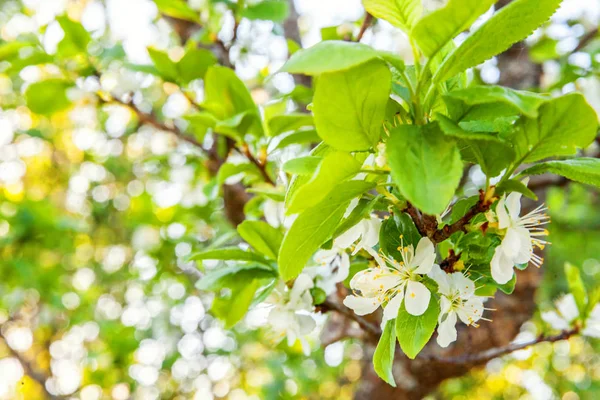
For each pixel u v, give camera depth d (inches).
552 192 35.6
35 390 38.1
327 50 9.6
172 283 37.7
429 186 9.5
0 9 31.2
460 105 10.5
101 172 42.8
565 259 37.2
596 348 40.6
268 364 36.1
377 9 10.5
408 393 20.9
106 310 42.3
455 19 9.9
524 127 10.3
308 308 13.8
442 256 12.5
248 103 16.9
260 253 13.9
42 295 33.2
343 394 42.4
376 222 11.4
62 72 19.7
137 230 34.3
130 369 37.1
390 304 11.0
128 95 20.7
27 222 31.2
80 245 41.8
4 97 36.1
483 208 10.7
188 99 19.4
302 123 16.6
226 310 14.4
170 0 19.6
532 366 44.2
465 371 20.4
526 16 10.2
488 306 20.6
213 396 43.2
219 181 17.1
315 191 10.1
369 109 10.3
